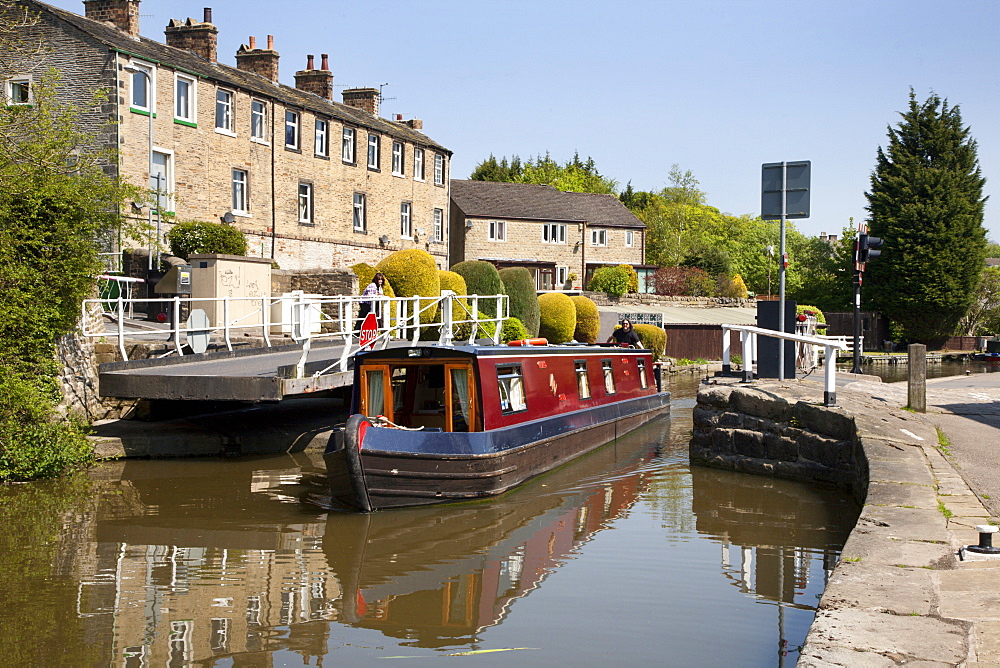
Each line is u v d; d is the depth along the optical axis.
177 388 14.87
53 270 14.50
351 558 10.10
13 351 13.91
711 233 88.81
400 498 12.31
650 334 38.16
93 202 15.20
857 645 5.14
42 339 14.42
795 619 7.94
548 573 9.48
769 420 14.51
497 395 13.96
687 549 10.35
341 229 39.28
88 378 15.95
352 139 40.09
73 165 15.36
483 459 12.97
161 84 29.02
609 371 20.22
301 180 36.53
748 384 15.76
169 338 19.12
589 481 14.70
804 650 5.08
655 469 15.67
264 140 34.38
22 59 25.22
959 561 6.72
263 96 34.19
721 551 10.22
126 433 16.09
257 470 15.37
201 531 11.26
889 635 5.30
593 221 61.47
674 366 38.06
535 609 8.31
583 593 8.77
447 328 20.52
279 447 17.27
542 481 14.72
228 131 32.34
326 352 20.14
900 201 54.91
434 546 10.62
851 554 6.91
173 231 27.09
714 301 56.34
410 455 12.21
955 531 7.57
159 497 13.16
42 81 16.19
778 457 14.32
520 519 12.02
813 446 13.71
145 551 10.33
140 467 15.38
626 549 10.38
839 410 13.38
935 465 10.30
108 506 12.55
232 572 9.55
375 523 11.70
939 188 53.66
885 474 9.81
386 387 13.98
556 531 11.32
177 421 17.44
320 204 37.78
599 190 99.19
